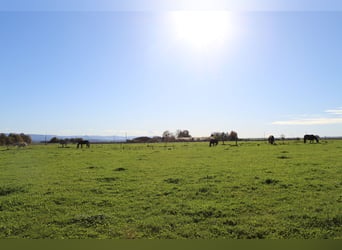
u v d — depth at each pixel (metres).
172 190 13.92
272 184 14.73
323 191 12.90
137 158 31.52
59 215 10.21
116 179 17.55
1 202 12.07
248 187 14.16
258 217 9.49
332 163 22.02
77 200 12.30
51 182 16.83
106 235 8.36
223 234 8.27
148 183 15.96
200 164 24.17
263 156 29.55
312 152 32.44
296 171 18.50
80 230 8.76
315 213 9.60
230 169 20.42
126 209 10.86
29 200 12.40
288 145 49.94
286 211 10.00
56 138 122.81
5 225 9.20
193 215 9.90
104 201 12.12
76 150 50.28
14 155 38.12
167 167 22.64
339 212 9.61
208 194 13.01
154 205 11.30
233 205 10.93
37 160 30.55
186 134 174.12
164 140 142.75
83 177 18.38
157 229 8.71
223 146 55.03
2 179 18.36
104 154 38.97
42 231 8.70
